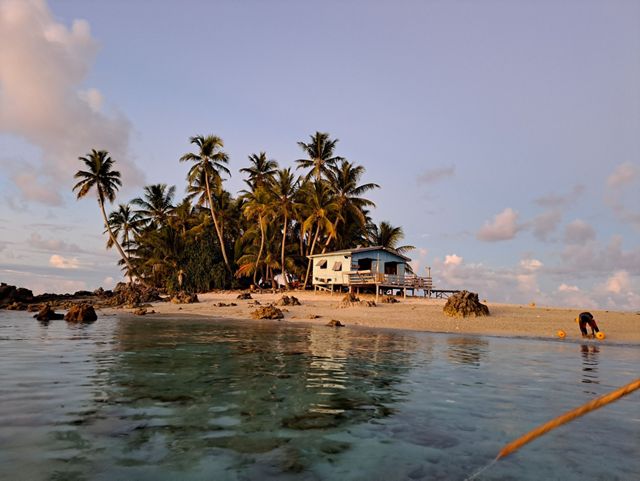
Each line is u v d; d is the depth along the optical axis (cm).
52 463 498
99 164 5494
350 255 4656
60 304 4547
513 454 556
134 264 6319
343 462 523
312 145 5819
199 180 6066
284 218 5334
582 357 1460
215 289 5566
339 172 5572
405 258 5019
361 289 4962
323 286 4962
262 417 702
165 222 6356
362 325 2655
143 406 751
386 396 859
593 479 484
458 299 3023
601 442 607
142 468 492
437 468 510
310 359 1319
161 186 6462
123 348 1488
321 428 651
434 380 1027
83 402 766
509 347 1731
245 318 3159
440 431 644
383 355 1434
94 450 542
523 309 3253
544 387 959
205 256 5691
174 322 2741
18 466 488
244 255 5788
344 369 1158
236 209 6225
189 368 1131
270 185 6038
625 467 518
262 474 484
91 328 2236
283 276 5216
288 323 2750
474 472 499
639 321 2658
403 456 545
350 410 753
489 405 796
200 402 788
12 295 4822
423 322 2752
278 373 1084
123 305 4319
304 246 6206
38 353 1344
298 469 500
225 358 1309
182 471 486
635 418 727
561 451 570
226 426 652
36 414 686
